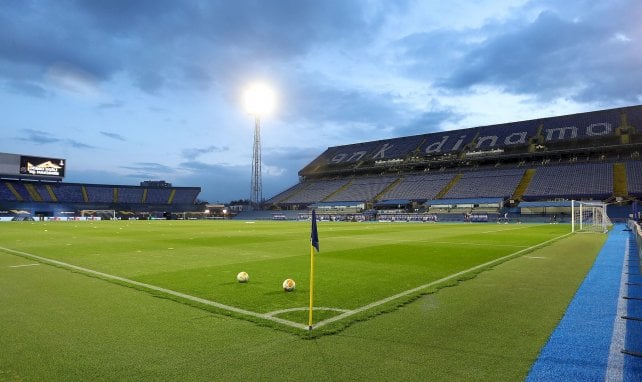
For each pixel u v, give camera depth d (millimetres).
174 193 109375
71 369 4953
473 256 16812
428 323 6883
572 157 77500
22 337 6152
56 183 95125
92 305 8188
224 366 5035
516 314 7465
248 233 32812
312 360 5227
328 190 96688
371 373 4820
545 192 67312
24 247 20703
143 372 4863
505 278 11398
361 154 103375
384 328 6605
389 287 10062
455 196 75562
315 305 8172
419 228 42469
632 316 7312
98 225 49312
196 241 24688
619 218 56031
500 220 63375
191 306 8117
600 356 5395
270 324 6809
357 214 77688
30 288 9969
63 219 77250
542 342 5922
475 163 87438
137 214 94688
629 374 4836
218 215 101500
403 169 95500
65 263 14633
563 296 8984
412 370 4910
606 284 10414
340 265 14109
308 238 27297
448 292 9484
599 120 79000
